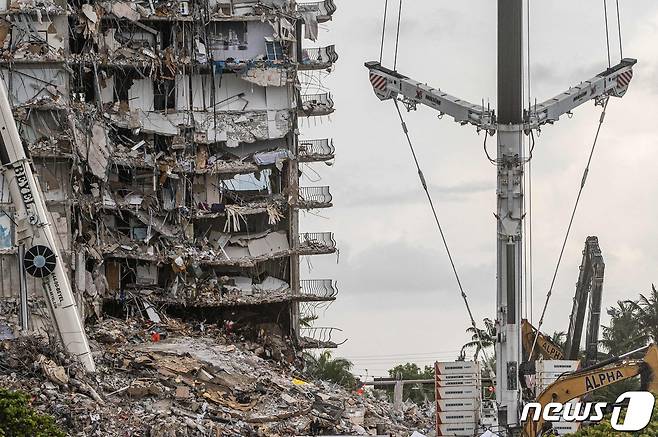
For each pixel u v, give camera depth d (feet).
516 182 451.12
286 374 635.66
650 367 433.48
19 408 455.22
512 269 449.89
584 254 544.21
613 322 648.38
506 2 448.65
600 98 463.83
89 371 543.80
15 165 554.87
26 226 554.05
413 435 492.95
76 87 655.76
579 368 457.68
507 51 449.48
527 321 522.88
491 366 495.82
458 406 441.68
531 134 454.40
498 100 451.53
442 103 455.22
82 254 620.08
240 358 615.98
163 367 570.05
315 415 560.61
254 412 550.36
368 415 588.09
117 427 503.61
